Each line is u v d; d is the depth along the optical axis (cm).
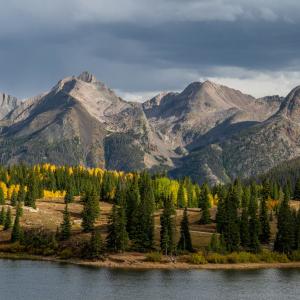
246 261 19162
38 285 14338
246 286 14938
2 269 16788
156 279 15712
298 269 18338
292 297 13625
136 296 13388
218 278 16162
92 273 16388
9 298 12825
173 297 13375
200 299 13262
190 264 18462
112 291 13850
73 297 13100
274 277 16512
